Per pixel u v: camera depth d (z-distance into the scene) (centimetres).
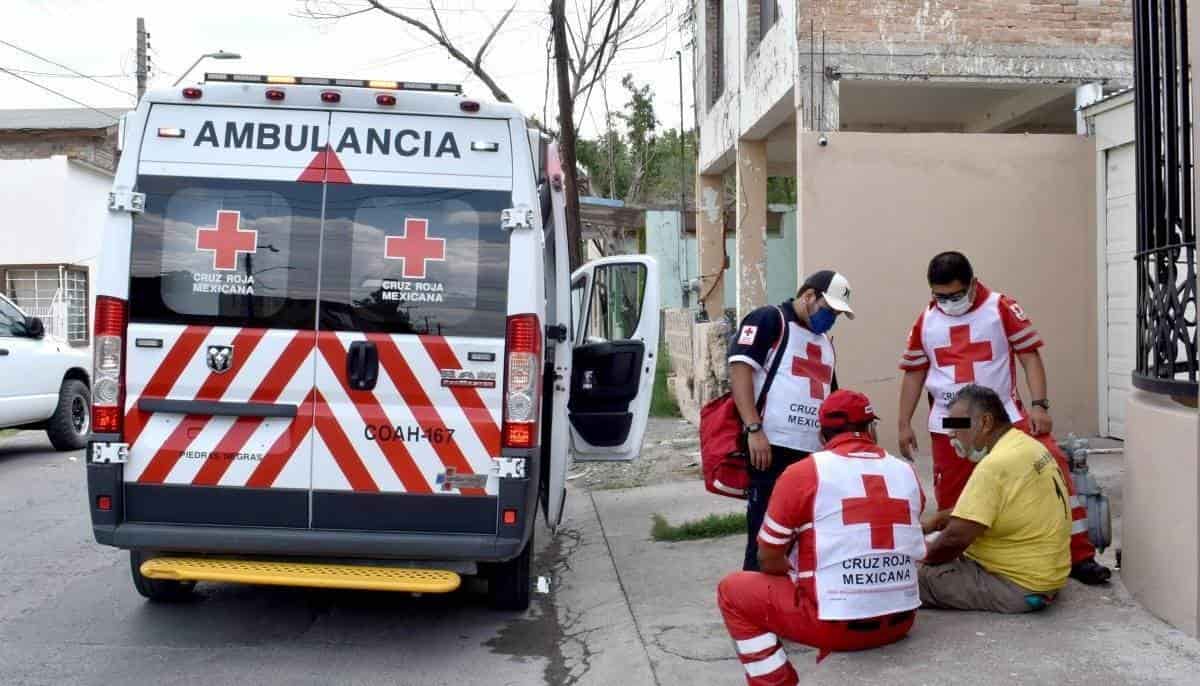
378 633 581
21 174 2497
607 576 679
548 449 625
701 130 1669
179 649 547
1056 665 428
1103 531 562
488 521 529
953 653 446
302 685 496
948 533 488
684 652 509
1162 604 474
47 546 774
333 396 528
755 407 528
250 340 527
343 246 533
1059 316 991
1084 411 994
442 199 538
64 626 584
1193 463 446
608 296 836
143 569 528
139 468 527
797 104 1032
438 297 534
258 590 663
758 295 1391
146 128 534
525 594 609
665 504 888
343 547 523
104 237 530
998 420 497
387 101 536
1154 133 510
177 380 526
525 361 532
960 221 987
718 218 1692
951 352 577
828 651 401
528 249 537
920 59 1024
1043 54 1030
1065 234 991
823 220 978
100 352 524
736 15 1395
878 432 980
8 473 1123
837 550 395
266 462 527
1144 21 522
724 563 679
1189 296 472
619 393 784
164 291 529
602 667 513
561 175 689
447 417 529
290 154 536
